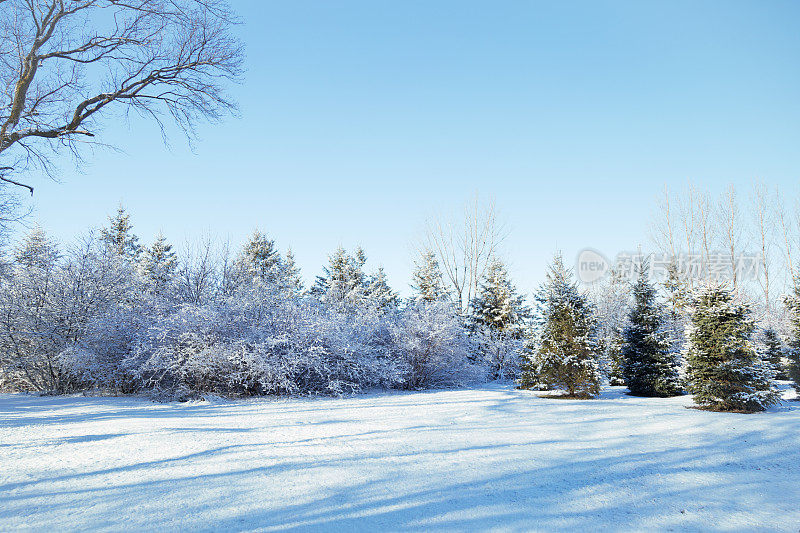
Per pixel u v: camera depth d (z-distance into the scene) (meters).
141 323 15.54
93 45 13.65
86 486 4.55
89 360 15.23
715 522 3.81
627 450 6.58
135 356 14.19
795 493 4.67
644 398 16.41
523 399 13.99
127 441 6.82
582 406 12.05
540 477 5.08
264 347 14.51
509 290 33.09
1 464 5.48
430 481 4.80
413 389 18.50
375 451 6.22
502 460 5.81
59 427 8.29
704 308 13.19
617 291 34.28
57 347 16.47
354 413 10.49
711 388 12.04
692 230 33.53
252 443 6.75
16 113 12.34
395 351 18.92
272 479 4.79
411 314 19.88
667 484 4.93
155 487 4.51
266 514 3.78
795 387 15.84
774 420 9.60
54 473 5.05
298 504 4.03
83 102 13.66
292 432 7.76
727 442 7.23
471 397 14.61
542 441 7.14
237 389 14.66
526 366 17.72
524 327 31.59
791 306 16.77
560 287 16.28
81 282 17.83
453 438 7.27
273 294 17.05
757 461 6.03
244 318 15.20
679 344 24.30
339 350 15.60
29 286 17.67
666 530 3.62
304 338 15.14
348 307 22.67
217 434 7.46
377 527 3.54
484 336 28.12
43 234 23.98
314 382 15.67
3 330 16.86
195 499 4.14
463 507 4.04
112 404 12.68
